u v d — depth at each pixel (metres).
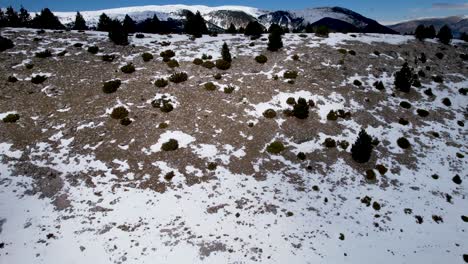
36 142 30.09
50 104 34.56
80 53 44.97
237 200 26.20
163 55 45.94
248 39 58.53
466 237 24.86
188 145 31.47
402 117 39.34
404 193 29.06
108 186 26.52
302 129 35.28
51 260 20.16
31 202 24.50
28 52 43.38
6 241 21.19
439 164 33.09
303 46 52.81
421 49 57.53
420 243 23.89
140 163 29.08
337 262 21.27
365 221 25.52
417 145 35.25
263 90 40.25
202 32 66.25
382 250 22.83
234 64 45.59
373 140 34.66
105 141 31.00
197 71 42.75
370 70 47.88
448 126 38.97
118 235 22.23
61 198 25.11
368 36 62.16
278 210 25.53
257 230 23.38
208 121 34.66
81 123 32.72
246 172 29.45
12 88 35.78
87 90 37.25
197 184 27.53
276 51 50.44
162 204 25.20
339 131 35.75
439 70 51.28
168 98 37.12
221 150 31.50
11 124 31.38
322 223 24.75
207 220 23.95
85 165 28.34
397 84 44.34
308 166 30.83
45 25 70.44
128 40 53.28
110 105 35.41
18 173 26.80
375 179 30.38
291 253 21.59
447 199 28.75
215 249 21.48
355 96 41.59
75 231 22.38
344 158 32.41
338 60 48.59
